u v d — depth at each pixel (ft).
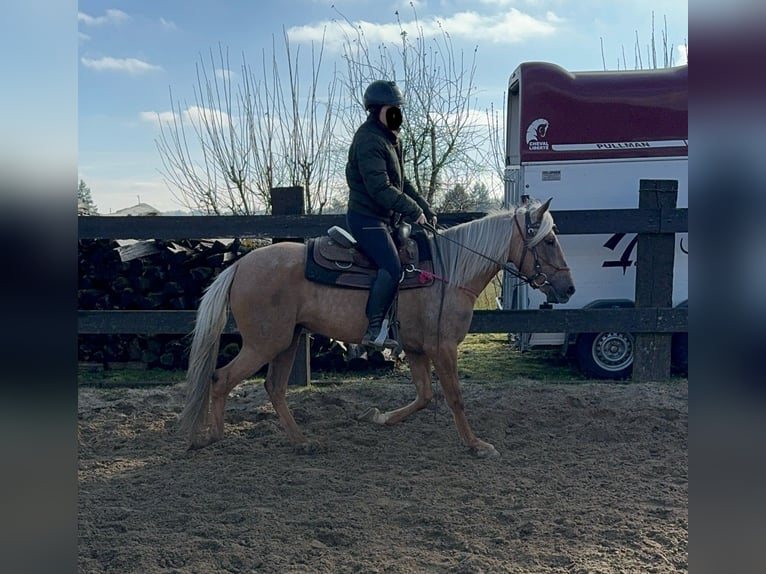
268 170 38.55
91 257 27.58
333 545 12.61
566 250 26.30
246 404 22.00
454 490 14.94
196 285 27.68
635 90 26.05
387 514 13.78
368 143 15.96
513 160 30.27
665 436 18.42
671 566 11.42
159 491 15.14
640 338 24.35
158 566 11.72
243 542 12.57
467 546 12.30
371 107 16.33
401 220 17.19
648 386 23.18
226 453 17.58
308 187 38.88
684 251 26.48
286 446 18.06
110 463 16.98
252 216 23.66
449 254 17.08
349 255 16.79
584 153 26.17
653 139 26.04
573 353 29.04
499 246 17.04
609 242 26.18
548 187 26.32
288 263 16.76
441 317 16.79
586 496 14.52
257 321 16.65
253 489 15.14
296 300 16.78
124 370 28.04
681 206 26.20
